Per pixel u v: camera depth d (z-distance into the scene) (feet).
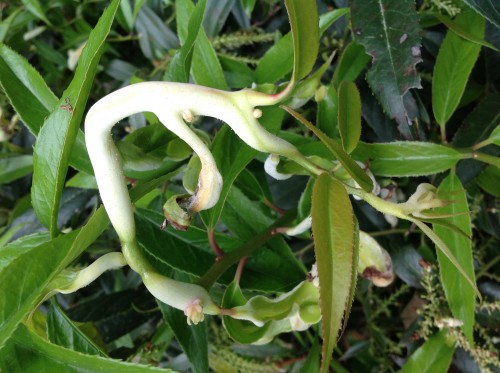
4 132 1.31
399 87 0.93
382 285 0.89
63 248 0.66
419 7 1.10
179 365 1.30
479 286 1.15
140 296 1.19
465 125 0.99
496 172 1.02
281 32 1.31
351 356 1.30
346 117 0.77
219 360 1.29
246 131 0.57
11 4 1.40
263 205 1.02
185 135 0.57
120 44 1.47
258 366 1.28
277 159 0.78
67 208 1.30
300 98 0.84
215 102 0.56
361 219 1.19
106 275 1.40
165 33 1.34
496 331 1.16
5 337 0.58
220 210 0.83
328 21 0.99
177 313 0.97
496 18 0.85
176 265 0.89
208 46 1.01
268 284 0.93
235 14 1.30
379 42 0.93
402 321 1.29
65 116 0.67
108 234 1.38
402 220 1.17
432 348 1.09
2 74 0.82
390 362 1.27
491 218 1.12
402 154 0.87
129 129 1.31
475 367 1.15
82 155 0.89
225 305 0.84
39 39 1.46
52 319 0.74
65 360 0.63
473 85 1.13
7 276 0.62
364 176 0.61
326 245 0.54
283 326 0.78
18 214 1.32
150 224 0.90
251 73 1.14
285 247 0.95
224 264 0.85
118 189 0.61
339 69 1.04
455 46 0.98
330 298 0.52
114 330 1.16
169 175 0.77
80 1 1.40
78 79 0.65
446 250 0.62
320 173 0.59
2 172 1.31
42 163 0.69
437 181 1.02
